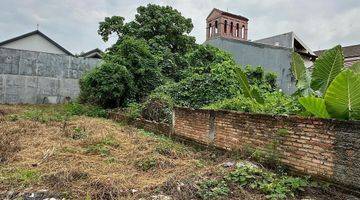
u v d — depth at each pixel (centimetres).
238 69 839
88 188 450
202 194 437
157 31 2061
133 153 656
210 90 1170
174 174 525
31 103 1873
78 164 562
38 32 2744
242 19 3300
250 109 741
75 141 752
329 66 697
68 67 1995
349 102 486
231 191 452
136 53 1513
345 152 452
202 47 1750
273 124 576
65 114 1273
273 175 515
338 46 685
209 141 745
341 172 457
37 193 430
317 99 512
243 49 2075
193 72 1458
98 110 1400
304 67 808
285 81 2117
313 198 439
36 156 609
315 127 499
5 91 1809
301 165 521
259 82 1541
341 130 459
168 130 916
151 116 1089
